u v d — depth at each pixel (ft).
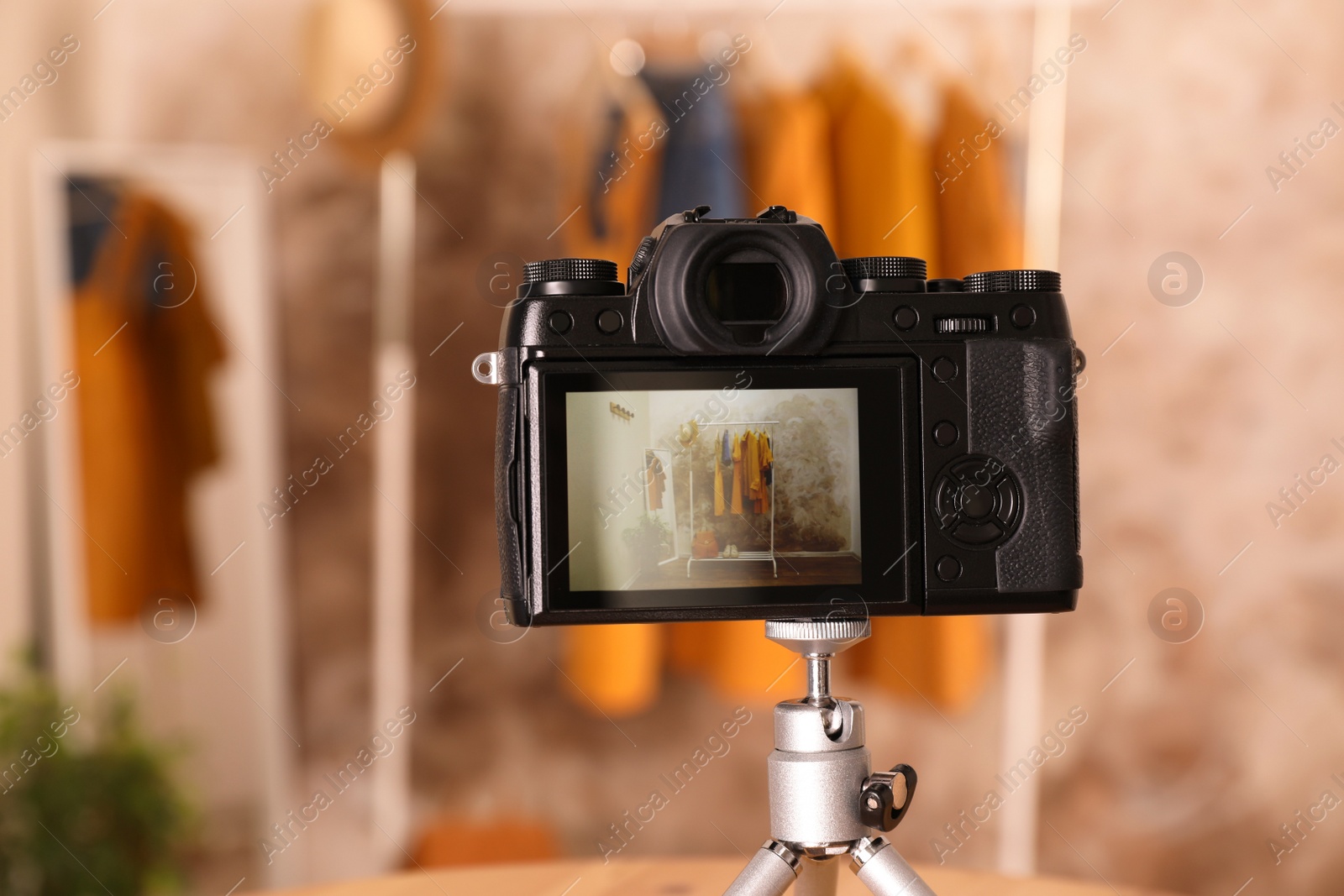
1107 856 6.64
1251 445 6.49
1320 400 6.46
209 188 6.16
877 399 2.19
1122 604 6.59
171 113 6.15
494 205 6.37
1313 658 6.54
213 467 6.12
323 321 6.34
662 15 6.18
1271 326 6.46
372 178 6.36
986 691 6.64
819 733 2.16
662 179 5.37
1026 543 2.24
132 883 5.73
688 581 2.14
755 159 5.26
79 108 6.03
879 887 2.12
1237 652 6.55
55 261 5.90
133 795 5.71
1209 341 6.47
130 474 5.95
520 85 6.34
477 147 6.34
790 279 2.15
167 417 6.04
